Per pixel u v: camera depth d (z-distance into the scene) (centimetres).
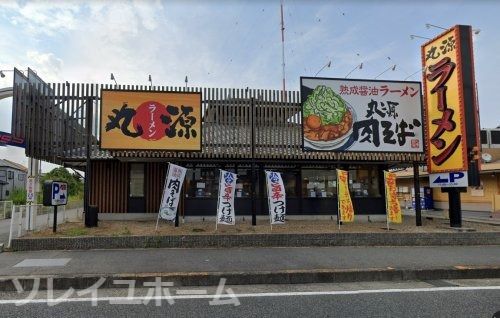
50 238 959
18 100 1179
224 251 960
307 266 796
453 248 1042
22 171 4688
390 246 1069
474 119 1232
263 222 1422
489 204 2545
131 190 1541
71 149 1266
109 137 1196
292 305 586
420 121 1359
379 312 553
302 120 1314
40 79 1266
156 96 1224
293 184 1575
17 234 1077
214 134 1327
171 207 1139
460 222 1272
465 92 1229
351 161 1519
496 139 3241
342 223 1370
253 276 730
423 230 1208
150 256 884
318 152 1352
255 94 1361
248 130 1348
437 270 788
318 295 645
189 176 1517
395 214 1232
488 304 600
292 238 1049
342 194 1214
